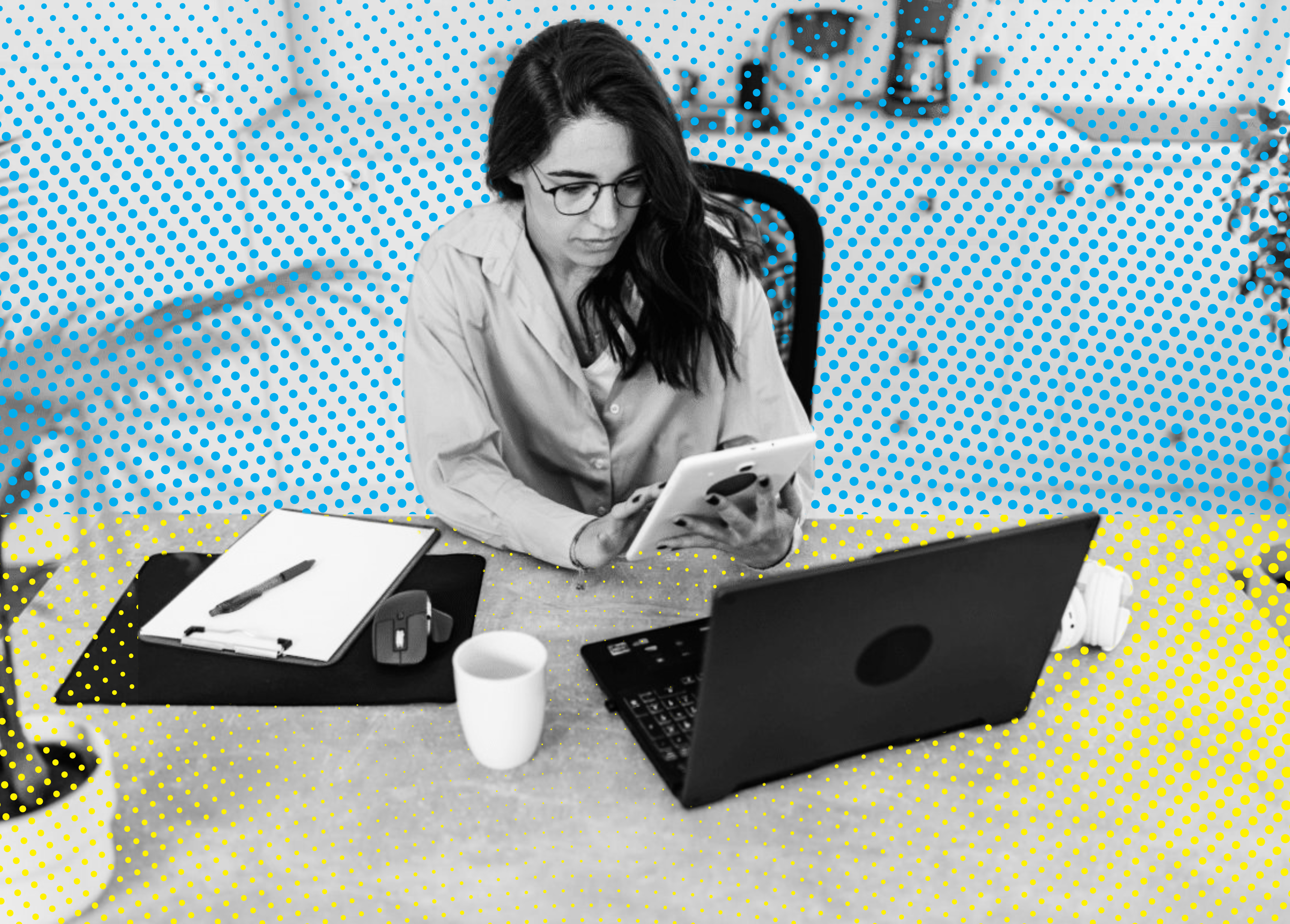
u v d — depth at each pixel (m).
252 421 2.25
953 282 2.51
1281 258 1.73
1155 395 2.59
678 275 1.19
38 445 1.05
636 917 0.68
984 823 0.77
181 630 0.93
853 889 0.71
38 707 0.85
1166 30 2.53
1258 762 0.82
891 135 2.42
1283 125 1.77
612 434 1.38
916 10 2.51
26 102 1.90
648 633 0.94
